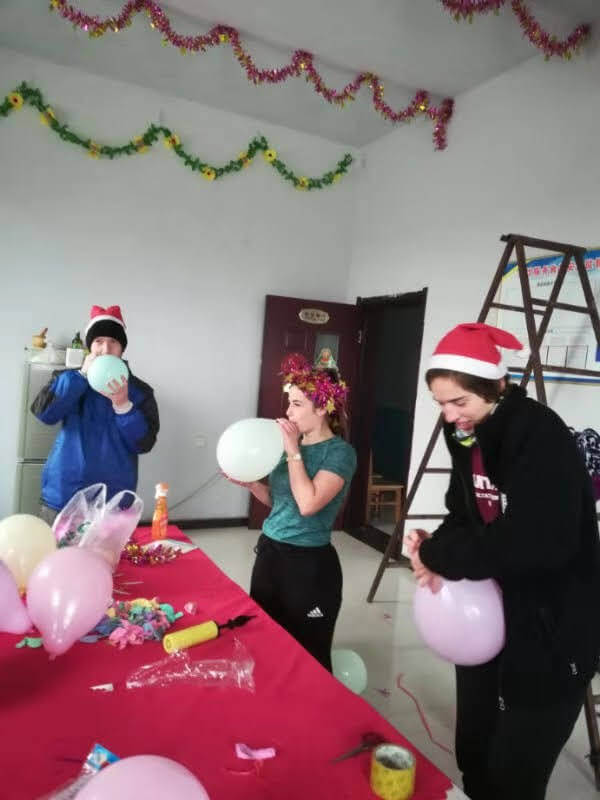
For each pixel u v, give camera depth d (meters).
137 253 4.27
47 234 4.00
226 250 4.58
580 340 2.85
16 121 3.85
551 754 1.21
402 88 3.83
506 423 1.22
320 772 0.91
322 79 3.74
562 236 3.03
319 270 4.97
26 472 3.67
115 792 0.68
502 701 1.23
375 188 4.78
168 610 1.43
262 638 1.36
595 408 2.77
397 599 3.40
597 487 2.61
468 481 1.42
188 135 4.38
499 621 1.25
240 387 4.70
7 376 3.95
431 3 2.88
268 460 1.64
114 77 4.09
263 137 4.61
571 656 1.17
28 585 1.25
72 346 3.88
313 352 4.78
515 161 3.36
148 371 4.39
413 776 0.88
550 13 2.83
